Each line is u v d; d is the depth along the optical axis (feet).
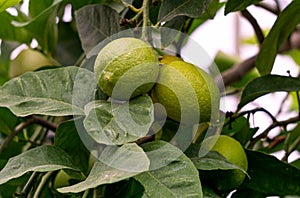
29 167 3.77
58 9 5.14
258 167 4.29
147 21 3.96
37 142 5.03
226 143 4.08
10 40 5.42
